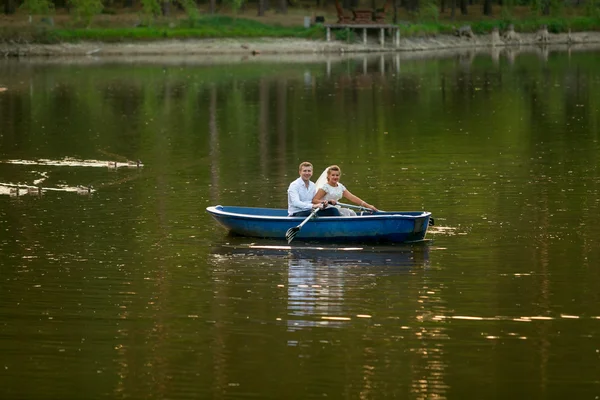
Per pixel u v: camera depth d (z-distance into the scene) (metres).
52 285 36.28
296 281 36.53
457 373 27.81
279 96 112.19
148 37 194.88
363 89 120.50
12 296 34.94
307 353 29.36
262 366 28.45
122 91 117.81
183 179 58.53
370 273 37.47
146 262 39.34
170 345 30.12
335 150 70.56
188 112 96.19
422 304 33.69
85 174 60.38
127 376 27.86
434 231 44.03
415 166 62.25
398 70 151.75
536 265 38.28
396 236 41.62
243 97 111.00
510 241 42.03
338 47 198.12
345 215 43.50
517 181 56.22
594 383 27.05
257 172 61.06
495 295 34.59
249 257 40.06
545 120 88.25
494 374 27.70
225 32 199.38
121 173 60.78
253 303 34.00
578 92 113.88
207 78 137.12
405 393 26.58
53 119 90.25
